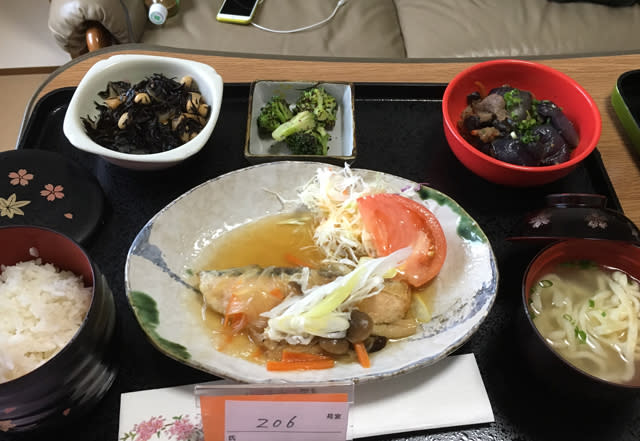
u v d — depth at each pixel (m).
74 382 0.25
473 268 0.33
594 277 0.33
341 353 0.30
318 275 0.34
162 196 0.39
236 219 0.37
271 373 0.29
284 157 0.38
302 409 0.25
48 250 0.30
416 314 0.33
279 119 0.42
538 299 0.32
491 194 0.40
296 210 0.38
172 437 0.28
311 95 0.42
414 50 0.63
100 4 0.56
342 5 0.66
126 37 0.60
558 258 0.33
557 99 0.41
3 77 0.82
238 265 0.36
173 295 0.32
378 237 0.36
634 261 0.32
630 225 0.31
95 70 0.39
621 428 0.29
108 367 0.28
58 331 0.28
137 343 0.31
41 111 0.43
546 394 0.30
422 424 0.29
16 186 0.35
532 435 0.29
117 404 0.29
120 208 0.38
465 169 0.41
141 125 0.38
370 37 0.63
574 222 0.31
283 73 0.46
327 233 0.37
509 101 0.39
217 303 0.32
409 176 0.41
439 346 0.30
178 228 0.34
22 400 0.23
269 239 0.37
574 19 0.66
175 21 0.63
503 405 0.30
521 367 0.31
